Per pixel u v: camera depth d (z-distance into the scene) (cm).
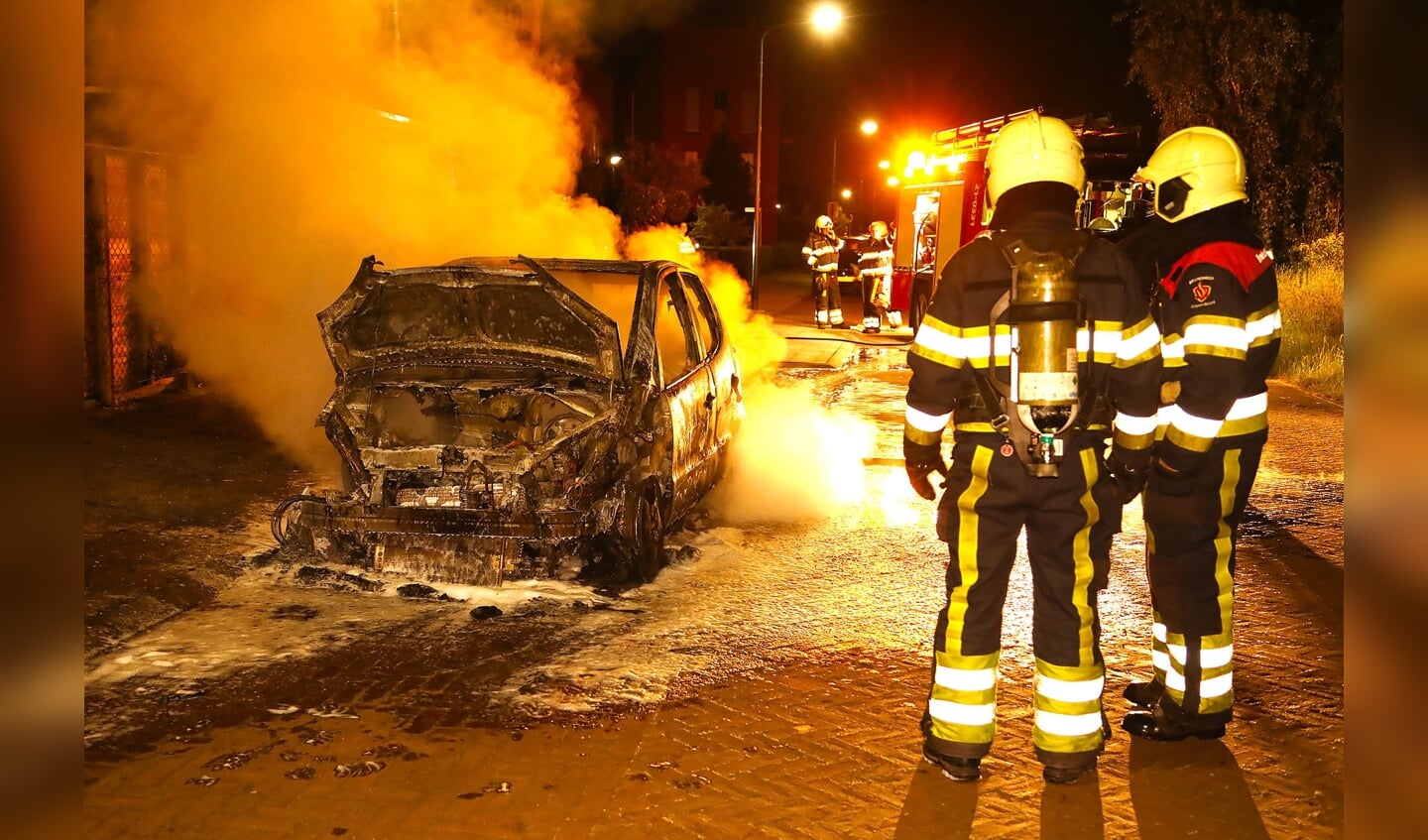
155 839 331
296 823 341
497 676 455
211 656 474
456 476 568
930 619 531
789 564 616
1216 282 359
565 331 584
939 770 379
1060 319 331
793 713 424
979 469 355
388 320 602
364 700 432
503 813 349
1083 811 354
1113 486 360
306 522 575
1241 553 643
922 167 1805
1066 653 356
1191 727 397
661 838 335
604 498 563
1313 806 357
